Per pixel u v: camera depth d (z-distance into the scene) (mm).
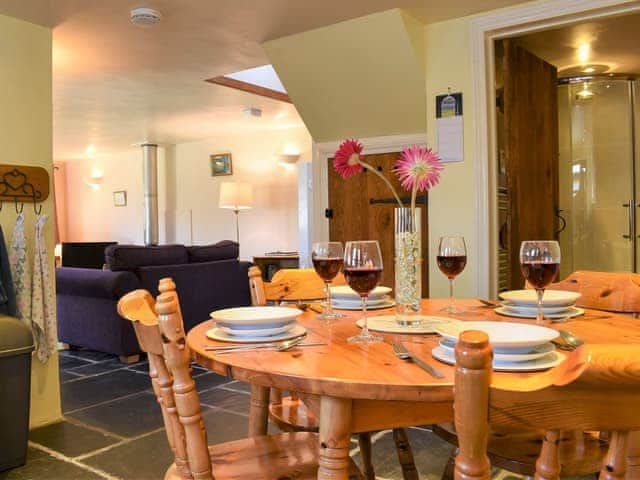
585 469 1291
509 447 1404
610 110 4891
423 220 3826
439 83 3361
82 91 4965
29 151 3006
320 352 1178
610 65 4543
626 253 4879
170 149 8531
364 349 1201
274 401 1988
